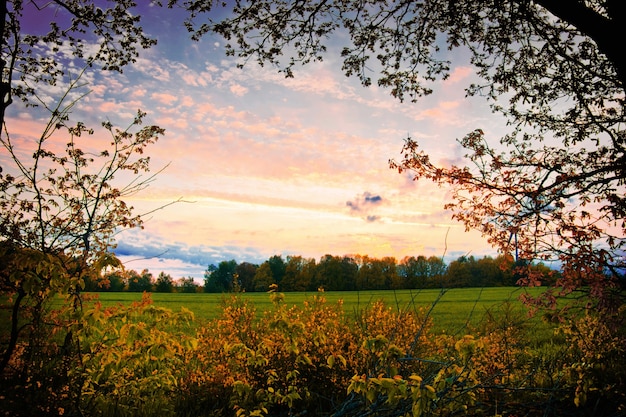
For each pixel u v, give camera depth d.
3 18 3.80
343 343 7.05
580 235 5.29
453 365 3.89
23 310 3.68
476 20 6.85
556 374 5.36
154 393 5.98
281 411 6.34
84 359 3.95
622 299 4.89
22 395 3.29
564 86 6.55
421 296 29.25
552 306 5.41
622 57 4.65
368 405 3.71
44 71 5.50
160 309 4.08
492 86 7.11
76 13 5.93
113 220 5.00
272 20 7.16
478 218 6.25
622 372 4.85
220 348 7.23
